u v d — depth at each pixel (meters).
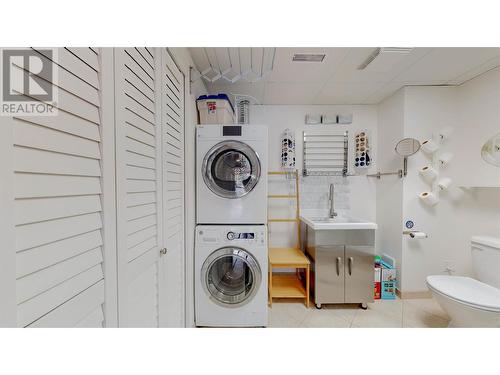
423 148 2.38
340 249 2.25
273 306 2.31
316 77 2.18
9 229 0.42
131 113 0.87
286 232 2.86
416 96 2.39
